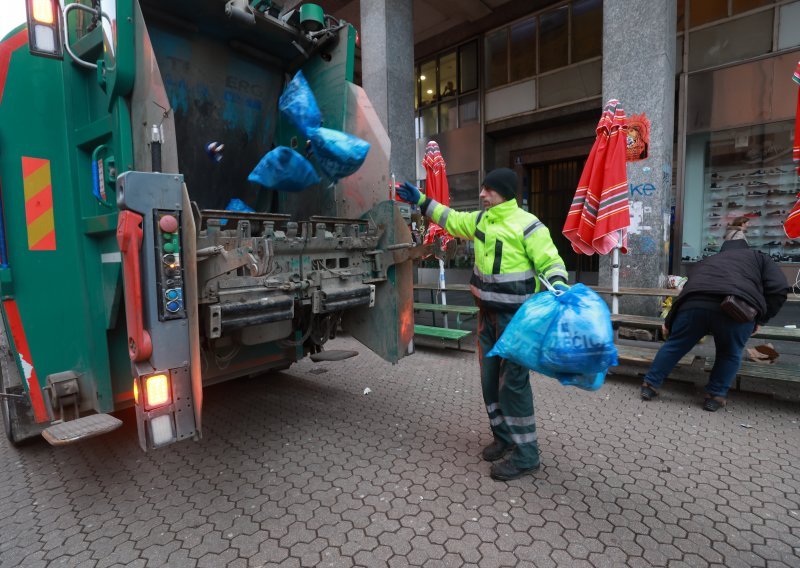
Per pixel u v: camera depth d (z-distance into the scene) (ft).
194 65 10.85
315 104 10.75
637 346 16.15
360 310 12.37
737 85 27.81
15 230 8.59
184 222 7.14
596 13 33.22
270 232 9.32
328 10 36.09
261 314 8.72
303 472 9.27
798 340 12.42
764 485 8.30
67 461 9.98
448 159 42.45
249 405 13.02
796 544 6.75
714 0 27.96
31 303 8.77
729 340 11.16
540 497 8.10
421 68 43.73
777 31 26.30
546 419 11.41
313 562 6.63
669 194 21.15
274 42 11.84
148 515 7.95
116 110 7.77
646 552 6.64
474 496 8.19
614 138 14.85
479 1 36.37
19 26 8.45
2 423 11.93
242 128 12.12
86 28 8.71
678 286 21.47
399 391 14.02
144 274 6.85
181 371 7.20
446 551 6.77
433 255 10.93
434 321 21.65
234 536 7.30
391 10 26.68
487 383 9.29
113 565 6.69
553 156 37.88
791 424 10.87
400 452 10.00
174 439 7.15
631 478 8.64
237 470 9.43
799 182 26.43
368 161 11.85
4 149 8.43
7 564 6.75
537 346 7.52
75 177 8.86
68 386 8.98
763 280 11.15
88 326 9.02
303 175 10.61
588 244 15.99
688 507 7.70
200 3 9.83
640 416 11.50
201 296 8.00
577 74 34.50
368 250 11.47
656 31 19.39
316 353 14.01
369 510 7.88
